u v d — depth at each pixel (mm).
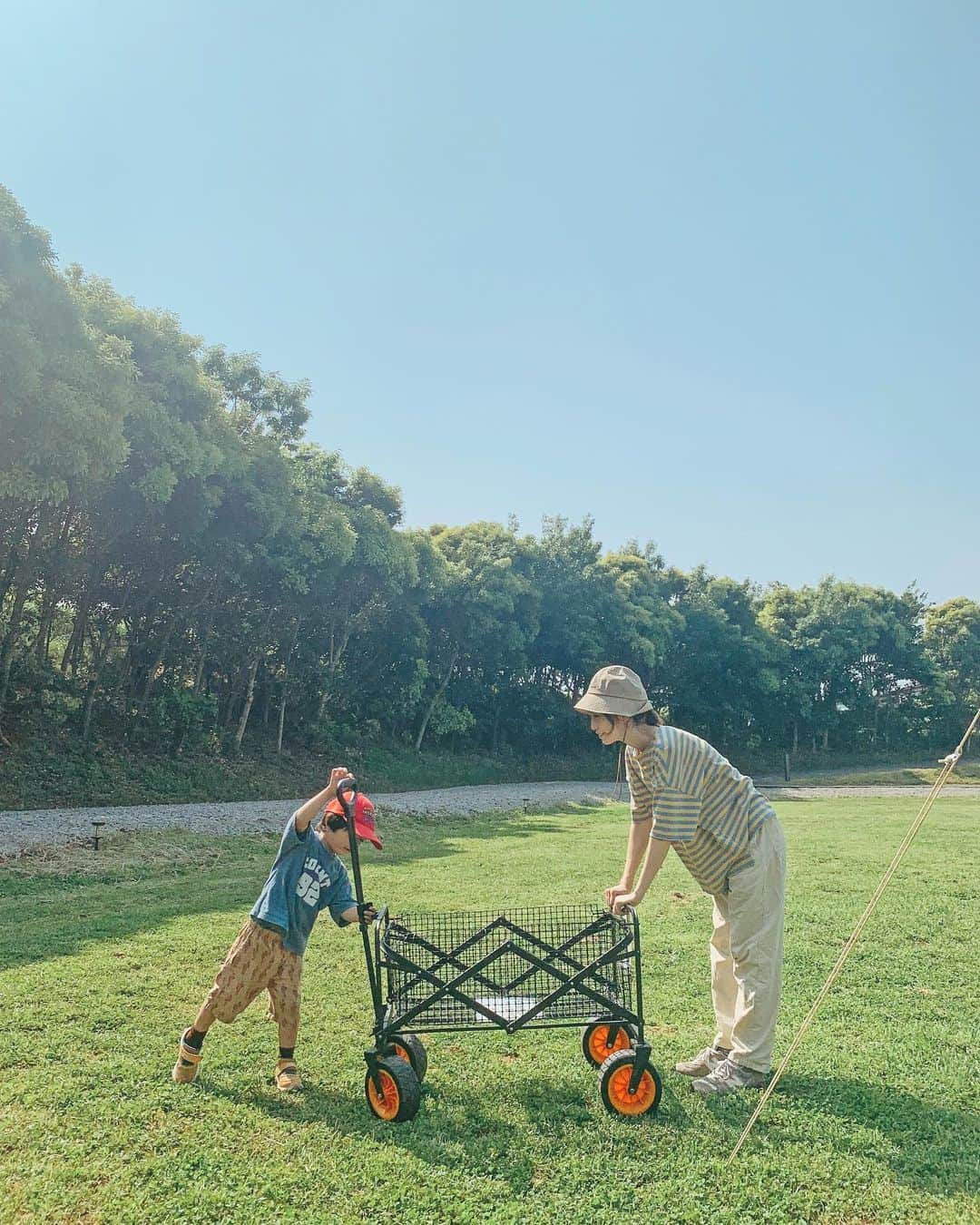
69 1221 3148
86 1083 4273
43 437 14367
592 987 4582
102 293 20250
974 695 52031
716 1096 4207
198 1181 3406
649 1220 3178
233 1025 5168
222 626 27594
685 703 45969
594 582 41219
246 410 26484
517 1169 3518
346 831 4449
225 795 23266
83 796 20344
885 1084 4398
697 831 4414
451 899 9766
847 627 49188
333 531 26344
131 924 8086
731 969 4578
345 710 33781
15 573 21453
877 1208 3279
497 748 40594
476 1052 4848
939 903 8984
